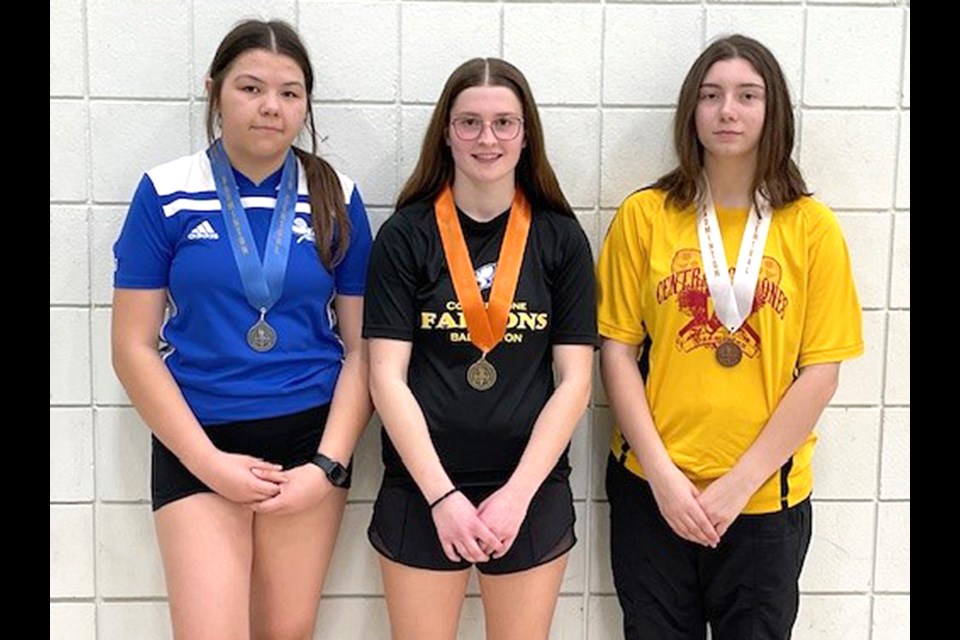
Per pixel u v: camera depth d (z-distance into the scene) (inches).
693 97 81.4
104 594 92.4
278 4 87.3
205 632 76.5
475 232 80.0
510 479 76.4
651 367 83.4
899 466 94.1
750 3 88.9
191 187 79.0
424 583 79.7
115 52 87.0
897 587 95.3
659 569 84.0
